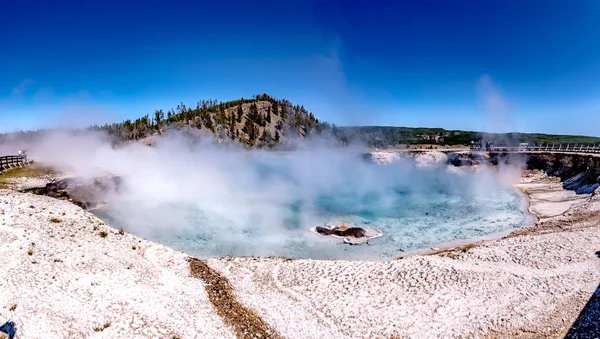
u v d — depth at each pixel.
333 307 19.30
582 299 18.19
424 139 136.62
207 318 17.83
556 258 22.94
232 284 22.28
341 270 23.70
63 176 45.22
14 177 41.91
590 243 24.73
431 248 32.09
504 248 25.62
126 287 19.98
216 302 19.61
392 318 18.03
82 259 22.53
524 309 17.98
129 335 15.66
